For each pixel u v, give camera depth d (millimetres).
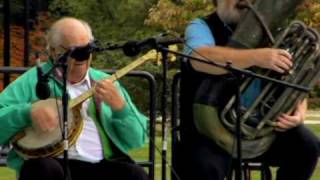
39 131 5434
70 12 24812
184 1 20000
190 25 5891
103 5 24359
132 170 5578
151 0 23859
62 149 5387
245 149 5699
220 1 5840
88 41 5488
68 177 5020
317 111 24734
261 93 5633
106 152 5684
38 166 5238
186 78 5797
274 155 5996
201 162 5605
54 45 5520
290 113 5723
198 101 5672
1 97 5555
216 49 5590
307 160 5895
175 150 5895
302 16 17031
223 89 5656
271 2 5625
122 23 24172
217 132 5625
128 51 4957
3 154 6781
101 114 5656
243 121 5613
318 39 5633
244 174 6125
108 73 6184
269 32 5641
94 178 5570
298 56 5629
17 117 5375
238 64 5523
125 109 5594
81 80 5633
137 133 5684
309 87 5637
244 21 5680
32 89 5586
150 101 6590
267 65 5512
